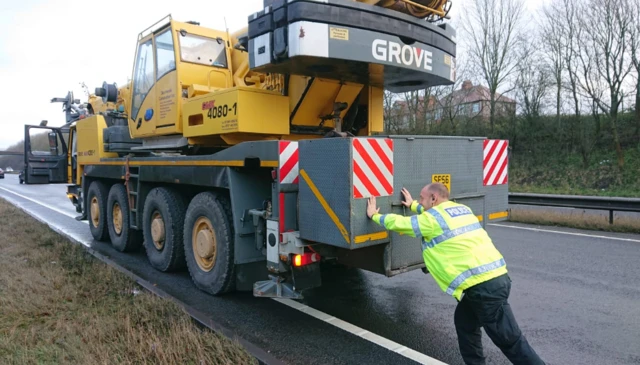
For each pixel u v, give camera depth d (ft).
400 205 12.05
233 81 21.21
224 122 16.38
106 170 26.58
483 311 9.37
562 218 33.06
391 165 11.88
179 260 20.02
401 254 12.37
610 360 11.48
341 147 11.23
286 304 15.97
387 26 14.32
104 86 28.66
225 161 15.56
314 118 17.98
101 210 27.96
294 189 13.41
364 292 17.40
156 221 20.68
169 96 19.99
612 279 18.66
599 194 56.70
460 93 80.02
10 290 15.25
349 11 13.60
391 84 17.95
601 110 68.54
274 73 16.15
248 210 15.42
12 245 23.58
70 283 16.19
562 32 71.56
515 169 73.67
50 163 36.52
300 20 13.05
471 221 9.87
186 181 18.02
